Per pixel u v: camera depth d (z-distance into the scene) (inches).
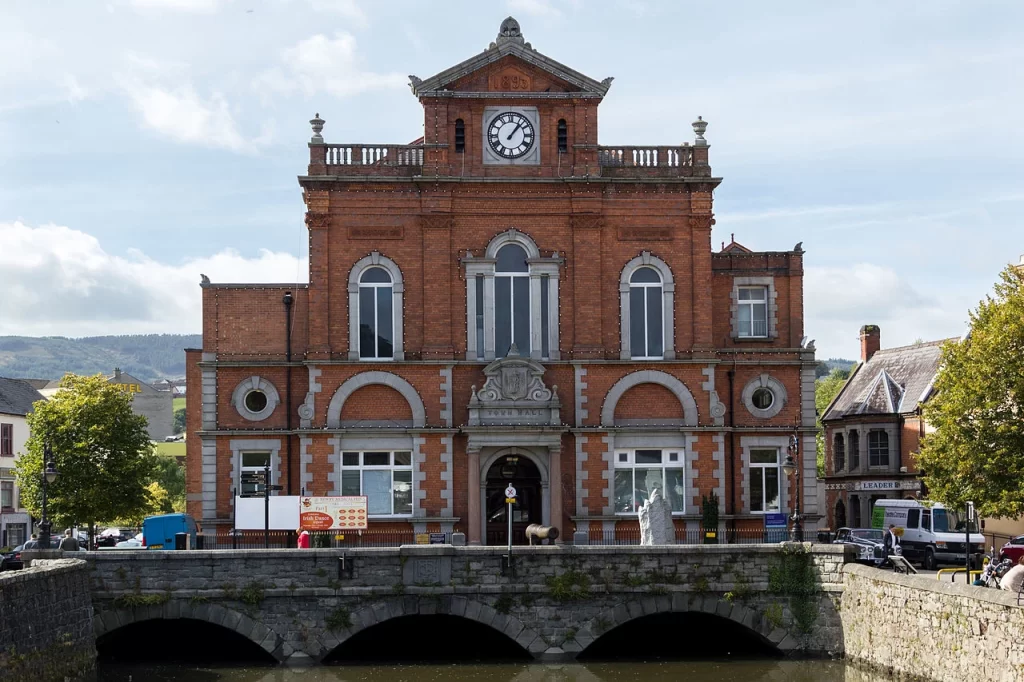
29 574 1322.6
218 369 2006.6
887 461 2827.3
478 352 2021.4
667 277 2042.3
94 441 2436.0
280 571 1630.2
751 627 1664.6
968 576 1612.9
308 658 1622.8
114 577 1617.9
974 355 1736.0
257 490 1984.5
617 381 2026.3
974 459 1700.3
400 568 1640.0
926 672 1379.2
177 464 4820.4
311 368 1989.4
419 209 2025.1
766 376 2073.1
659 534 1807.3
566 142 2050.9
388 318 2021.4
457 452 1995.6
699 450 2023.9
